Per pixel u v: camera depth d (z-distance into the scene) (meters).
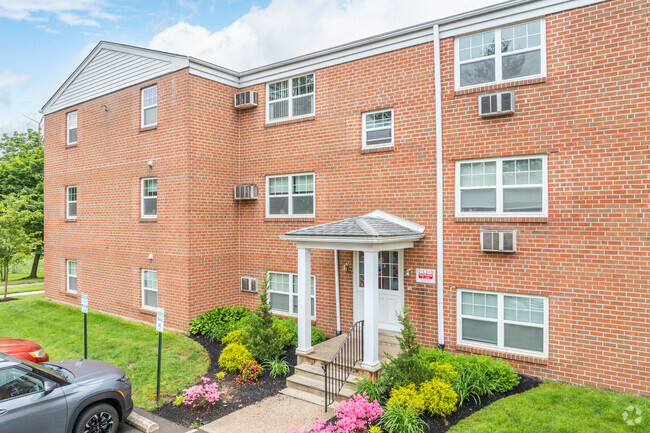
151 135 12.99
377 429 6.29
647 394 7.43
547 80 8.42
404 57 10.22
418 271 9.83
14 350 8.77
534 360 8.40
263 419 7.19
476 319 9.20
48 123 17.19
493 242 8.72
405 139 10.18
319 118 11.66
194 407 7.58
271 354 9.41
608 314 7.79
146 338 11.51
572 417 6.65
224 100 13.00
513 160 8.87
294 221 12.10
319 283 11.49
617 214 7.73
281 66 12.38
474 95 9.23
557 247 8.27
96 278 14.92
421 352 8.70
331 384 8.21
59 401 5.83
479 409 7.07
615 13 7.78
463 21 9.33
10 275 32.69
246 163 13.27
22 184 28.81
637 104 7.59
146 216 13.33
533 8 8.55
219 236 12.75
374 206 10.64
